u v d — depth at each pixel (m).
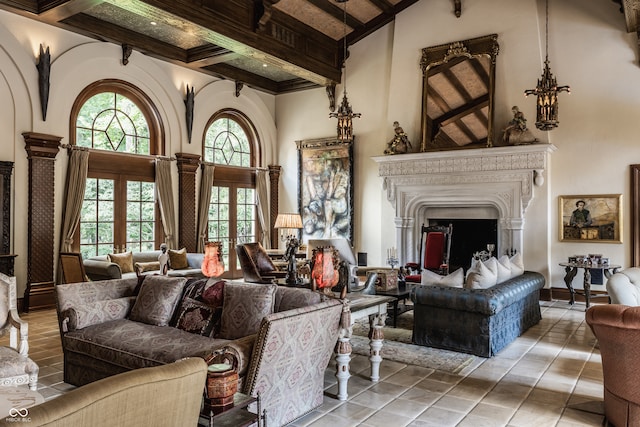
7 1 6.23
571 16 7.68
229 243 10.07
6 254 6.59
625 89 7.29
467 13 8.40
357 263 8.12
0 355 3.03
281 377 2.99
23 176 6.88
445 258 7.46
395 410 3.36
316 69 9.13
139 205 8.50
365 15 9.14
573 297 7.32
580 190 7.61
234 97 10.10
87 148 7.51
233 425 2.29
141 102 8.56
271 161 10.88
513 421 3.19
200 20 6.72
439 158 8.49
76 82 7.44
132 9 6.20
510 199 7.92
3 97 6.66
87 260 7.18
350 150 9.77
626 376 2.94
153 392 1.46
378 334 3.97
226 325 3.47
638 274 4.80
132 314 4.01
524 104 7.90
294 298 3.50
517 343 5.17
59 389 3.74
